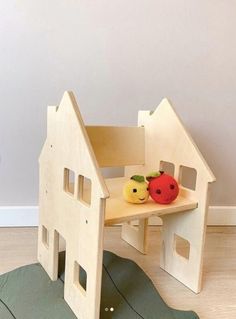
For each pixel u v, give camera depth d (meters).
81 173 0.81
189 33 1.39
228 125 1.48
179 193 1.05
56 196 0.96
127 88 1.39
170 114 1.08
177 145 1.05
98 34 1.34
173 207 0.94
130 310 0.88
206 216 0.98
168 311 0.88
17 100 1.33
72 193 0.91
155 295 0.95
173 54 1.40
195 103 1.45
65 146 0.90
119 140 1.13
